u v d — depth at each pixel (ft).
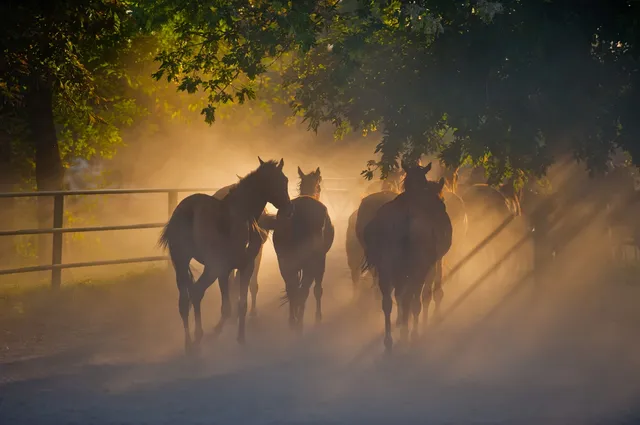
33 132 73.15
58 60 64.44
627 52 43.60
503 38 44.52
